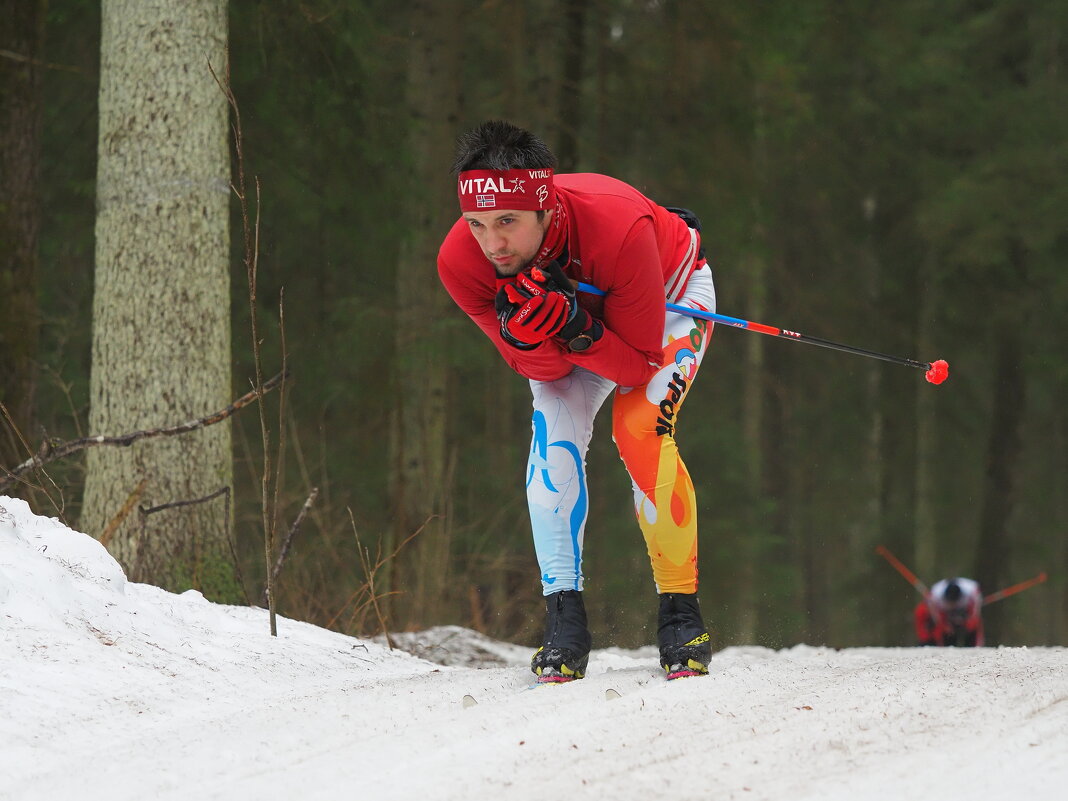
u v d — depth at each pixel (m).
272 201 33.66
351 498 38.62
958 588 37.31
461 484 41.31
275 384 16.61
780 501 63.38
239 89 30.98
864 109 56.56
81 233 34.59
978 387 66.69
